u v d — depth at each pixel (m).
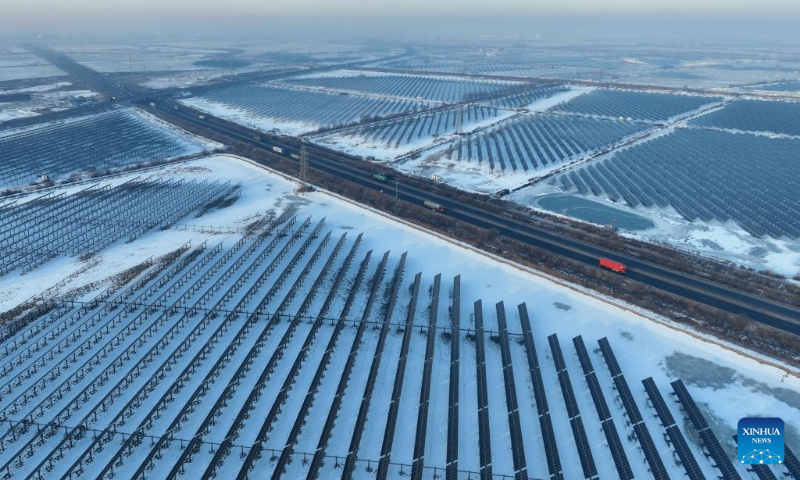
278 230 98.44
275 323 68.94
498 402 55.91
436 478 46.75
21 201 113.38
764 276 84.25
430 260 87.75
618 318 71.50
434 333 66.88
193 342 65.12
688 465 47.19
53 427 50.75
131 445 48.94
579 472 47.47
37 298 74.62
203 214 107.31
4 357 61.97
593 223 105.31
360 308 73.00
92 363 60.91
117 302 73.31
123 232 97.94
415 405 55.03
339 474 46.59
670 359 62.97
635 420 52.53
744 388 57.94
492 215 108.12
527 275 82.69
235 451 48.56
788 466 47.00
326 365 60.66
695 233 101.56
